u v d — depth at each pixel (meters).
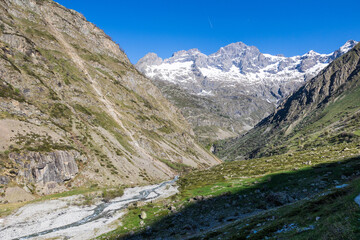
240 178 110.62
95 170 135.38
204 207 71.06
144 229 61.69
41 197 98.00
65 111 163.38
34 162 105.94
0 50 157.25
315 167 93.88
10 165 97.31
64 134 140.88
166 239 52.72
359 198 31.09
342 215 26.73
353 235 20.95
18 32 191.00
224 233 41.72
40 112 140.25
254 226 40.47
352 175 71.62
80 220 81.06
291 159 151.12
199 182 124.94
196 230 55.16
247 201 69.06
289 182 78.56
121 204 100.75
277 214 43.25
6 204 85.00
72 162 124.88
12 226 72.06
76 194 107.38
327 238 22.78
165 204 84.12
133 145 197.00
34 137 118.56
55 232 69.56
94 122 184.38
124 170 152.12
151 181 156.62
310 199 45.72
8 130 111.50
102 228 68.81
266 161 173.12
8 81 142.62
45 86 166.50
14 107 127.38
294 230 29.97
